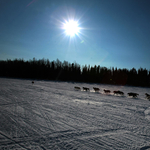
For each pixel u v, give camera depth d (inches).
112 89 1251.8
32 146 175.0
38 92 698.8
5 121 262.1
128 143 192.2
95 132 228.5
